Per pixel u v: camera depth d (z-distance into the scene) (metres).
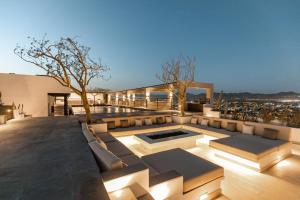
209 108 9.04
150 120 7.33
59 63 5.58
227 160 4.46
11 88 8.81
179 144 5.36
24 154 2.68
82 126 4.89
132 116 7.29
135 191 1.96
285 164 4.19
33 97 9.32
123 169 2.05
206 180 2.78
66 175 1.93
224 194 3.00
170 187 2.36
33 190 1.60
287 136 5.07
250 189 3.15
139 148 5.43
